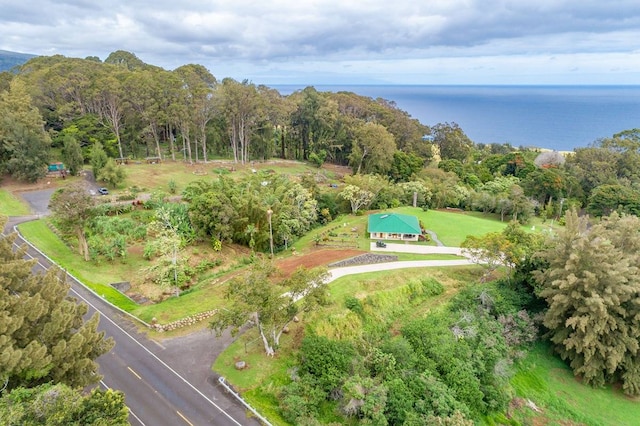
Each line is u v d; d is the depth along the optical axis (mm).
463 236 53312
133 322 31453
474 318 34594
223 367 26797
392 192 68938
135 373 25906
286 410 23438
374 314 34531
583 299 32062
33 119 64125
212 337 29906
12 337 18766
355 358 27094
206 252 46094
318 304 28359
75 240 45125
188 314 32312
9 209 53344
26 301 19312
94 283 37188
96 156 64062
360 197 62875
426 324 32000
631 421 29750
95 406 16609
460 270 42906
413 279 39312
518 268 40031
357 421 24406
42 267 38375
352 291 35844
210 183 58812
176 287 38156
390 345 29141
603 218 41312
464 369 28734
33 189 61375
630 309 32031
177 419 22516
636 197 66625
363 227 55312
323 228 56625
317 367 26469
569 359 35000
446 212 66812
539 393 31453
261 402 24266
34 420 14703
